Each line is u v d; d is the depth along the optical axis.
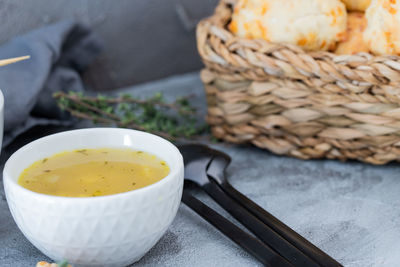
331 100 0.72
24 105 0.78
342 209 0.69
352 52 0.74
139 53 0.98
